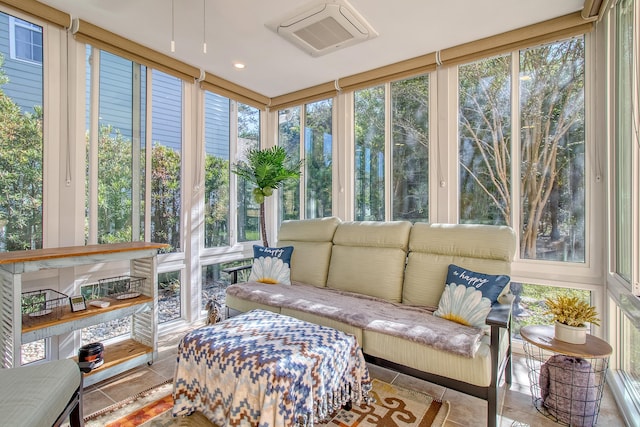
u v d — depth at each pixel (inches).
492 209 101.6
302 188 146.4
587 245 87.9
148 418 67.3
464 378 63.3
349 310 83.6
